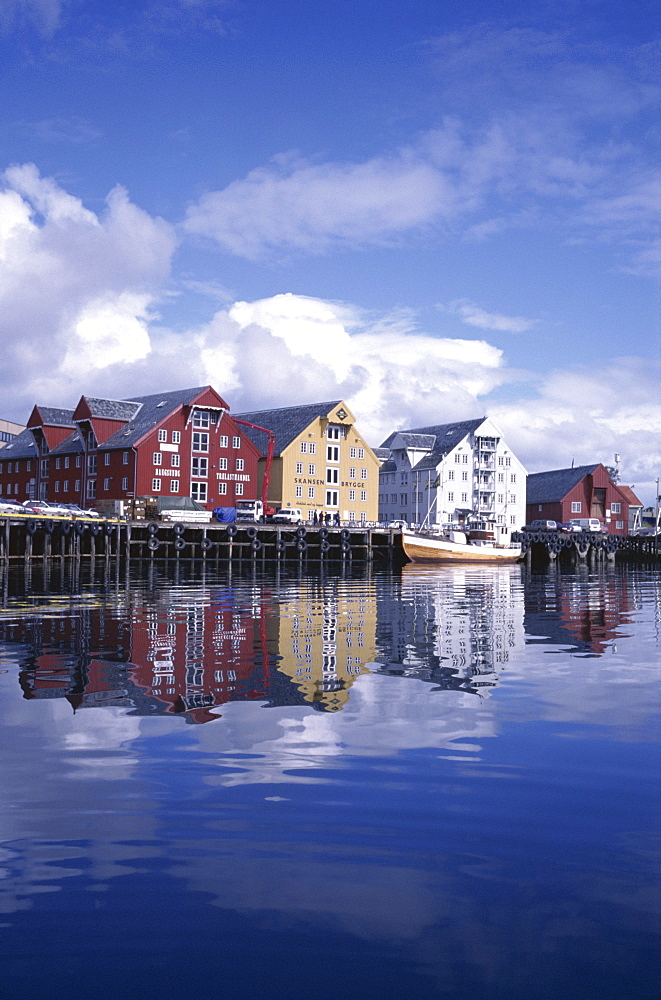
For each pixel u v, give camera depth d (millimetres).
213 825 5879
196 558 68125
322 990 3906
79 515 59656
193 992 3898
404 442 102375
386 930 4461
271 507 80375
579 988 3930
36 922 4504
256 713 9336
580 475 109000
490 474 101938
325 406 85938
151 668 12297
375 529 73312
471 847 5562
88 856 5336
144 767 7203
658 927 4512
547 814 6180
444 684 11352
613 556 93375
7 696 10117
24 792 6520
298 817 6055
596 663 13562
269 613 21891
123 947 4270
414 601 27562
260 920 4547
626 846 5590
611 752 7895
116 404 78562
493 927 4496
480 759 7617
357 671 12328
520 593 33344
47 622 18656
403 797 6523
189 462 74375
